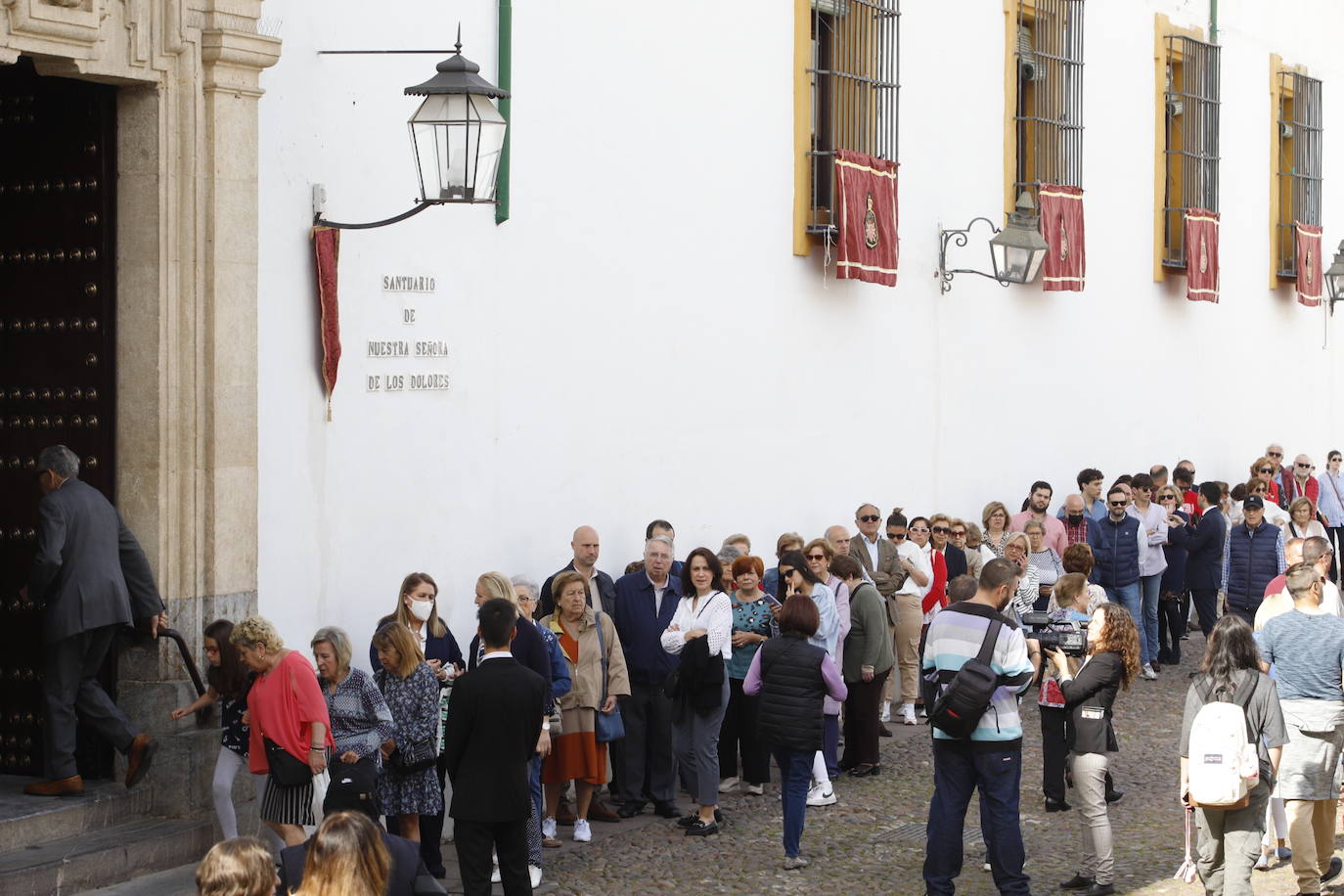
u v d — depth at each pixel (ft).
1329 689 29.09
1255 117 72.54
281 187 31.12
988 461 54.85
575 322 38.50
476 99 29.66
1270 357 74.38
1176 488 56.13
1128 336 63.10
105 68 27.76
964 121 53.52
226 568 29.66
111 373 29.30
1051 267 56.54
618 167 39.81
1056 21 58.03
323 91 31.96
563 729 32.63
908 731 44.37
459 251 35.19
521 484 36.96
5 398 30.32
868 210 47.42
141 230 28.99
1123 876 30.94
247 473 29.99
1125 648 29.86
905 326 50.83
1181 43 65.92
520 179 36.78
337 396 32.37
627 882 30.45
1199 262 65.77
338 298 32.30
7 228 30.19
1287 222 75.25
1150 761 40.88
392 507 33.55
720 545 43.47
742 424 44.29
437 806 28.99
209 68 29.19
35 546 30.19
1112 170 61.77
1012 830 28.43
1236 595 48.67
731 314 43.80
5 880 25.26
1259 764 26.73
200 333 29.35
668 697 34.68
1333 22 80.07
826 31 48.37
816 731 31.14
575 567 35.86
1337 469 71.41
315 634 29.22
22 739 30.30
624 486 40.14
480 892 26.40
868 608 38.78
